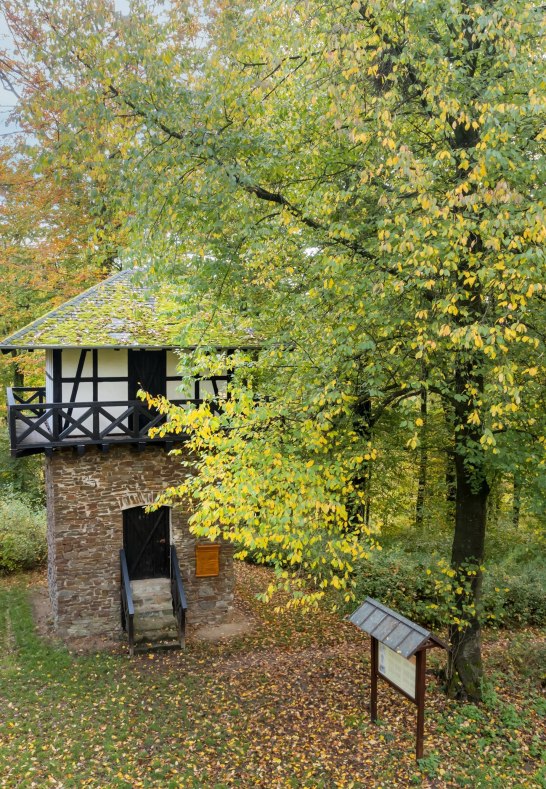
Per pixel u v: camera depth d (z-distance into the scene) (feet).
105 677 36.50
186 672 37.19
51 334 39.11
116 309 43.14
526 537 48.65
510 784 25.17
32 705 32.91
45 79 37.35
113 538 42.68
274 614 47.03
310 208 31.22
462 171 27.17
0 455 67.26
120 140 29.76
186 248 33.58
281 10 27.71
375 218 29.45
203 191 28.76
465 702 31.60
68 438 40.11
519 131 25.35
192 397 42.91
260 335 41.63
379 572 44.16
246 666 37.93
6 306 64.18
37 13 29.63
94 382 41.37
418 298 26.99
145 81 28.78
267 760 27.50
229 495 26.00
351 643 41.19
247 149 30.40
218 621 45.37
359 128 25.54
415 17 25.26
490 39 24.89
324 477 27.73
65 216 58.75
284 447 28.60
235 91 29.04
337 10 26.63
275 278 34.04
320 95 32.12
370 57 25.85
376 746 28.04
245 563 60.59
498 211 22.98
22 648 40.45
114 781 26.16
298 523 24.80
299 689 34.17
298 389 28.40
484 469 28.58
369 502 41.52
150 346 39.34
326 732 29.48
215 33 28.78
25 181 54.80
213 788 25.63
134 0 27.86
